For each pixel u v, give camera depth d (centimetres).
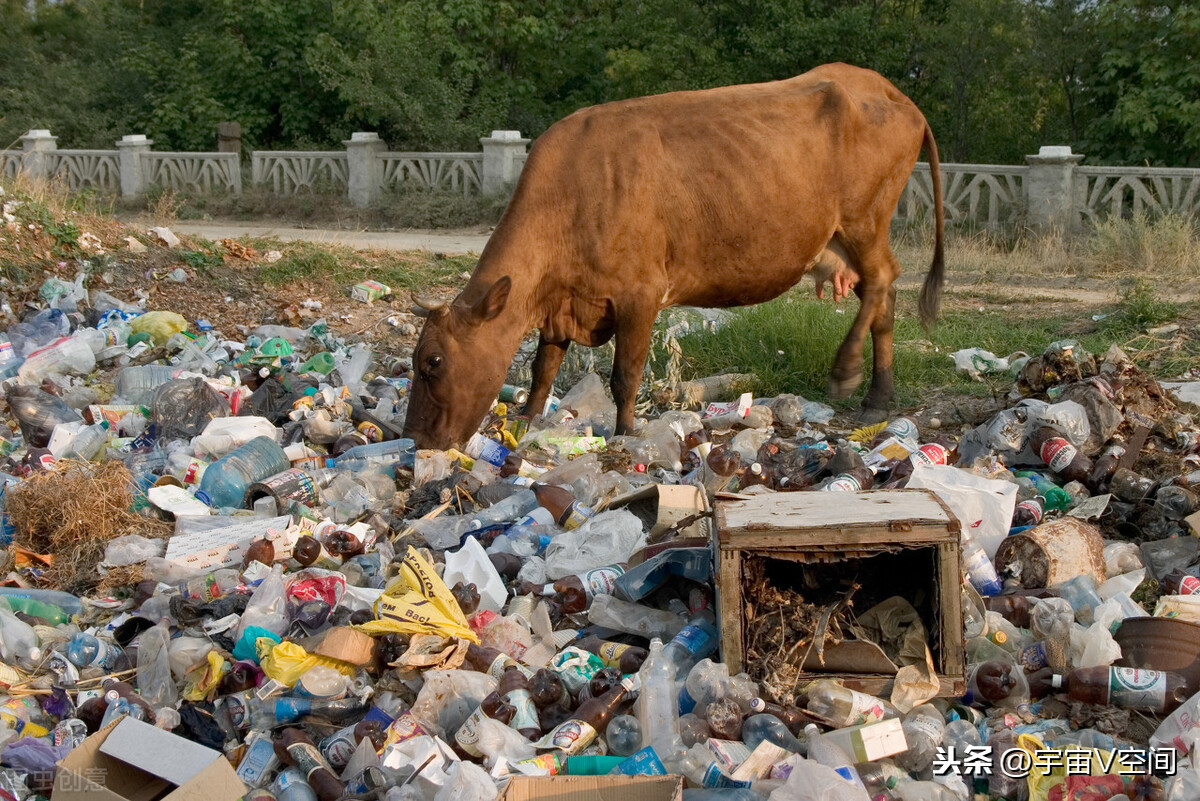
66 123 2639
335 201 1889
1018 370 736
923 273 1185
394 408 695
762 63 1892
